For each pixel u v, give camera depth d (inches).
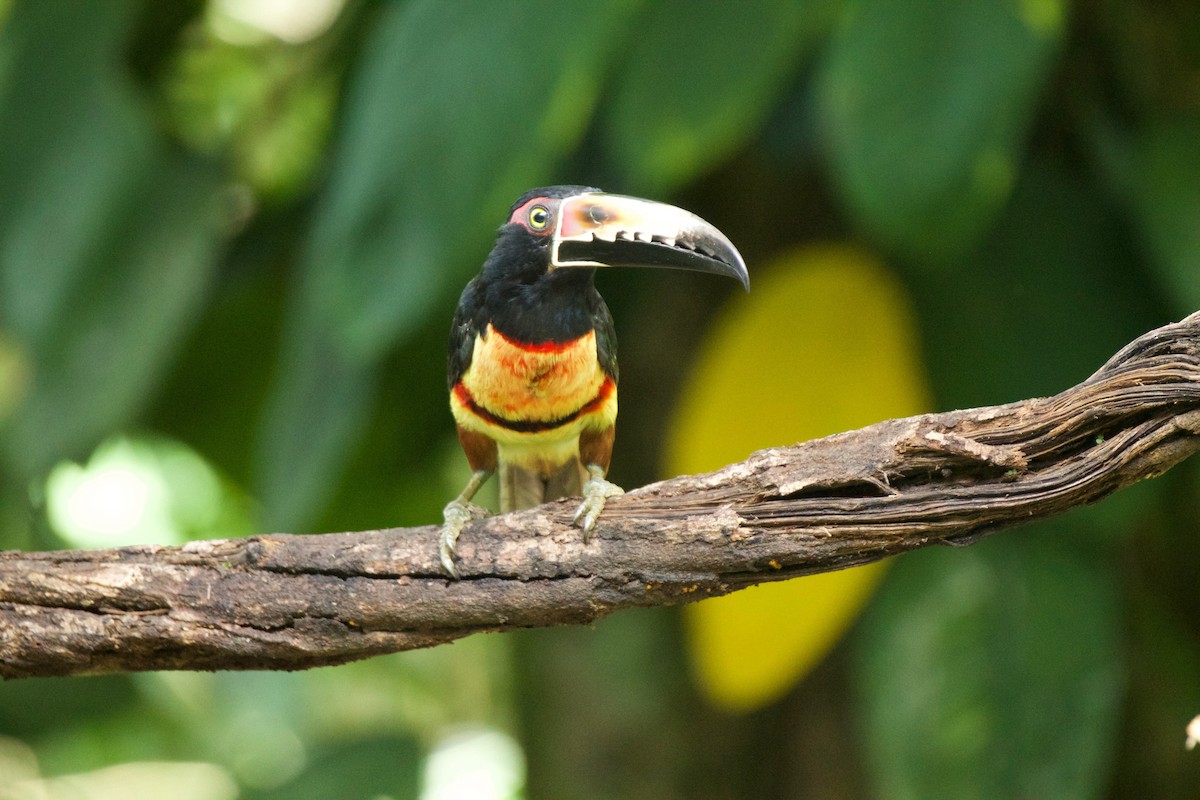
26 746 609.6
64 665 270.4
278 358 581.6
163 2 537.0
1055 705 403.2
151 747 761.0
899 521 255.4
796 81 458.0
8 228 461.4
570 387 323.6
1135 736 496.7
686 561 262.1
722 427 438.9
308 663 275.9
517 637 513.7
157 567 267.4
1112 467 247.8
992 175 362.3
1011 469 252.7
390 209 378.0
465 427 340.2
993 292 435.5
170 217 472.4
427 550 268.7
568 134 376.5
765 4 386.3
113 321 459.5
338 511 581.0
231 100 560.1
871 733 410.3
